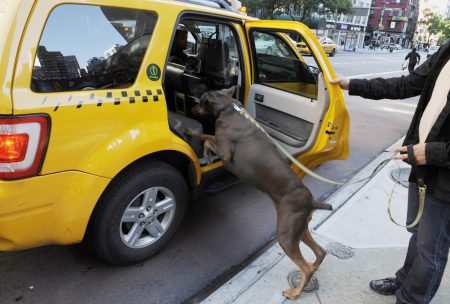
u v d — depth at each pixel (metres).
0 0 1.90
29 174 1.88
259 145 2.57
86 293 2.40
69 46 2.02
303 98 3.20
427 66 2.12
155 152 2.55
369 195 3.95
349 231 3.21
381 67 20.17
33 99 1.85
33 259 2.69
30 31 1.84
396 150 1.91
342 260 2.79
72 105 1.98
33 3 1.85
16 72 1.80
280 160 2.49
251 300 2.35
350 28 49.78
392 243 3.06
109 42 2.19
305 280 2.35
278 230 2.37
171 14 2.50
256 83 3.74
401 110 8.70
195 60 3.82
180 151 2.62
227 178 3.30
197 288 2.52
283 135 3.43
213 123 3.61
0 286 2.40
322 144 3.00
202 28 3.73
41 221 2.01
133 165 2.43
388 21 82.88
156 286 2.51
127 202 2.39
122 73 2.26
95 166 2.12
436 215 1.90
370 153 5.57
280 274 2.60
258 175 2.53
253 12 28.66
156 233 2.69
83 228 2.18
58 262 2.67
